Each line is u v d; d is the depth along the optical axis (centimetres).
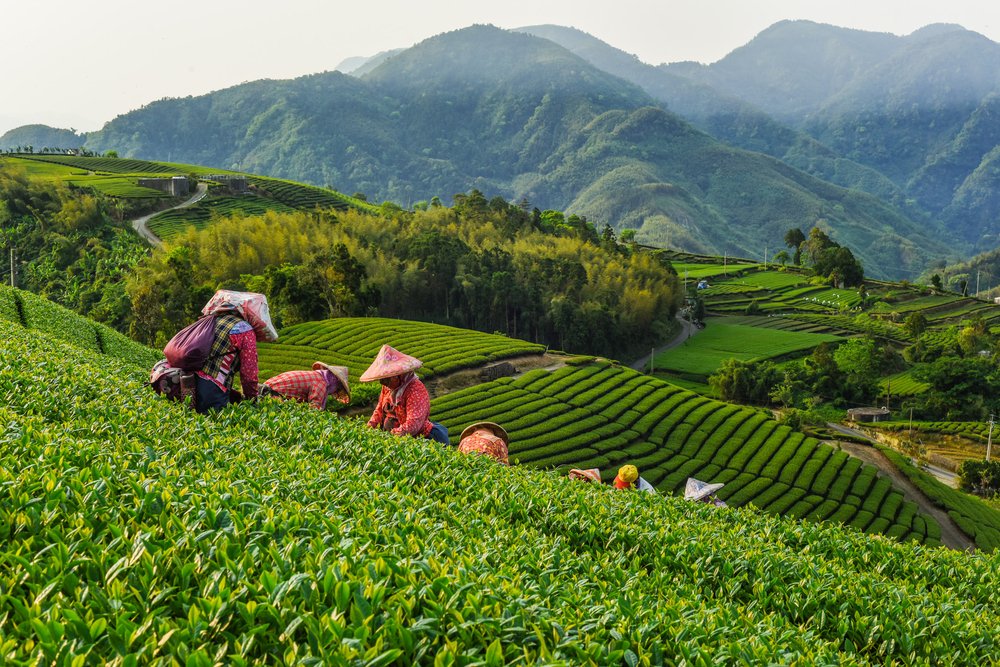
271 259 9838
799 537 1116
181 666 410
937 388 11088
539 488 1052
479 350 6419
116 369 1546
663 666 543
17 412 930
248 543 565
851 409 10831
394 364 1392
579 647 504
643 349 12812
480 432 1569
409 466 1017
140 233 12550
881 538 1177
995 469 7519
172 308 7644
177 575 504
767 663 570
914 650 746
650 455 5156
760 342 13450
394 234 12531
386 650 458
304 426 1138
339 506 750
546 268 12362
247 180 17338
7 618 424
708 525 1046
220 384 1161
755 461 5331
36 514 549
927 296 17738
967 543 4959
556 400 5697
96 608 450
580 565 748
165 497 621
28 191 12575
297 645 439
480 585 563
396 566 563
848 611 798
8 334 1730
